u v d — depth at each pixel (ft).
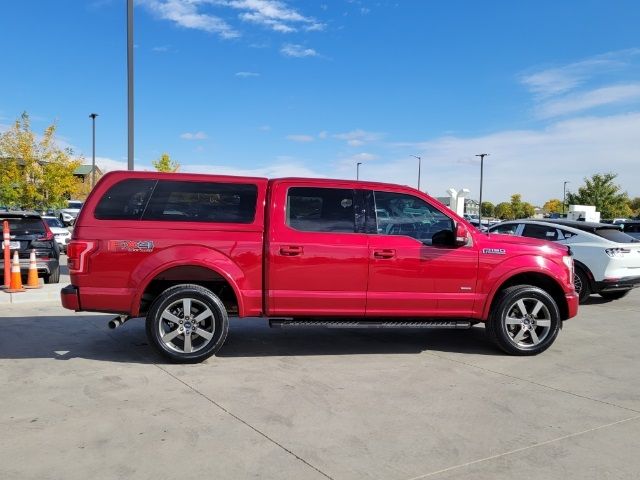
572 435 12.92
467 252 19.66
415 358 19.76
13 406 14.30
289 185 19.19
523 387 16.49
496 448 12.16
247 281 18.66
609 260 32.27
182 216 18.62
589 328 25.82
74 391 15.53
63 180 94.22
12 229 35.01
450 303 19.66
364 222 19.39
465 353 20.58
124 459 11.37
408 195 19.84
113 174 18.66
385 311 19.40
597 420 13.89
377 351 20.74
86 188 165.58
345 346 21.47
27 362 18.47
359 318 19.60
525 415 14.17
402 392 15.88
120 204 18.48
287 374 17.52
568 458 11.71
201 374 17.35
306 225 19.07
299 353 20.26
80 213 18.37
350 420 13.66
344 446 12.14
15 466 11.00
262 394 15.52
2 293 30.30
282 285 18.78
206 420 13.52
